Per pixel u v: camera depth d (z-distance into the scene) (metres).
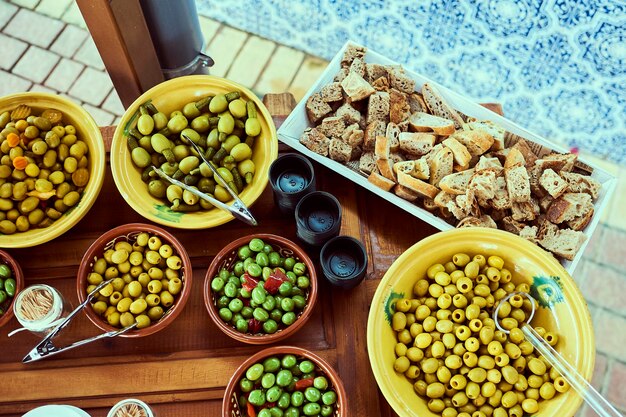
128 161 1.02
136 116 1.04
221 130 1.04
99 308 0.92
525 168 1.02
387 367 0.85
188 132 1.04
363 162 1.09
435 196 1.02
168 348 0.95
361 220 1.06
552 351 0.86
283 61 1.95
